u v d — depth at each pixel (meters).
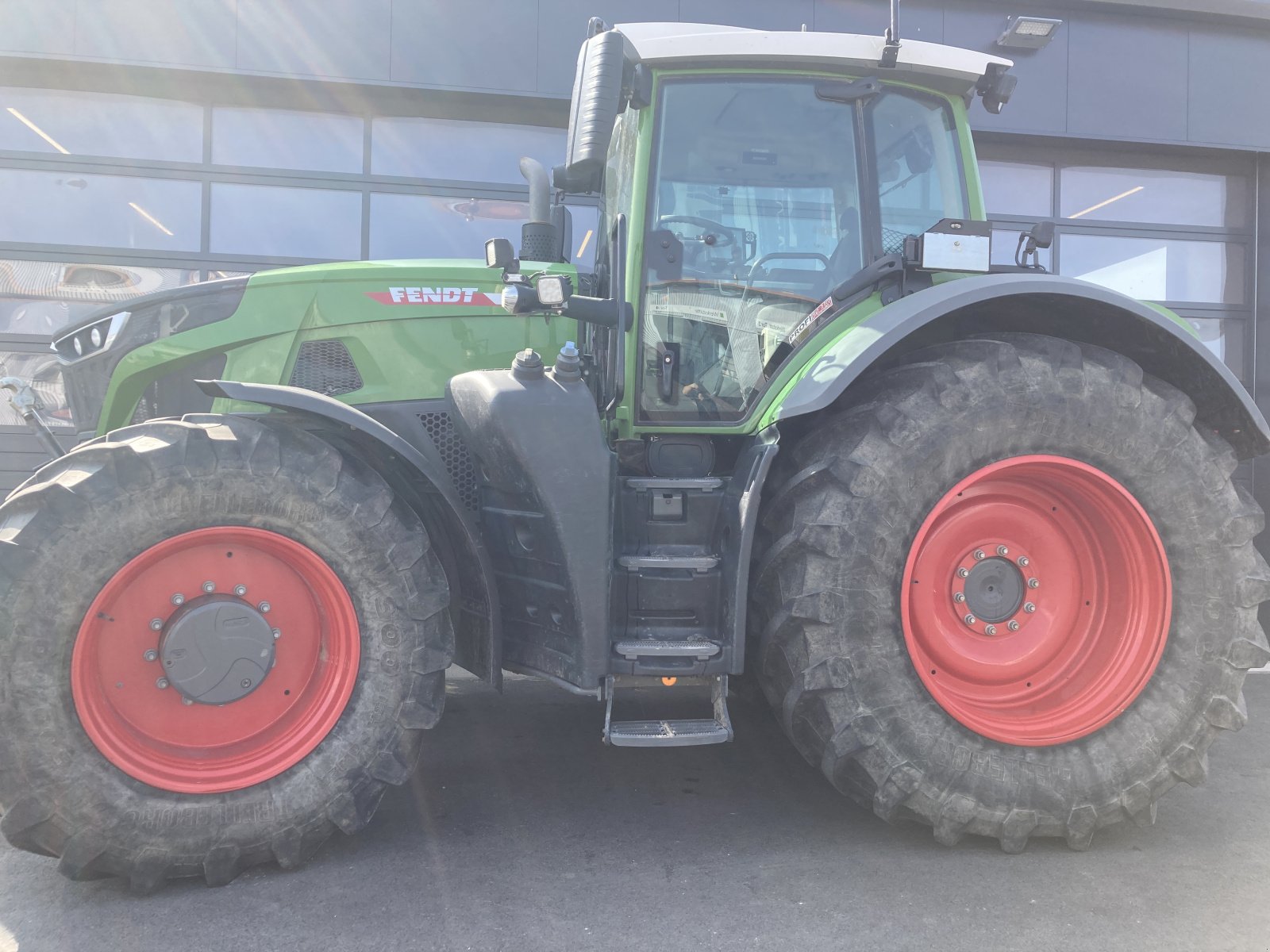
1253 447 2.81
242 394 2.29
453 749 3.38
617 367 2.78
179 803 2.21
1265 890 2.26
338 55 6.36
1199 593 2.56
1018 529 2.65
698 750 3.36
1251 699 4.25
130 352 3.01
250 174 6.46
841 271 2.88
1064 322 2.74
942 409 2.44
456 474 3.10
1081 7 7.05
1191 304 7.59
